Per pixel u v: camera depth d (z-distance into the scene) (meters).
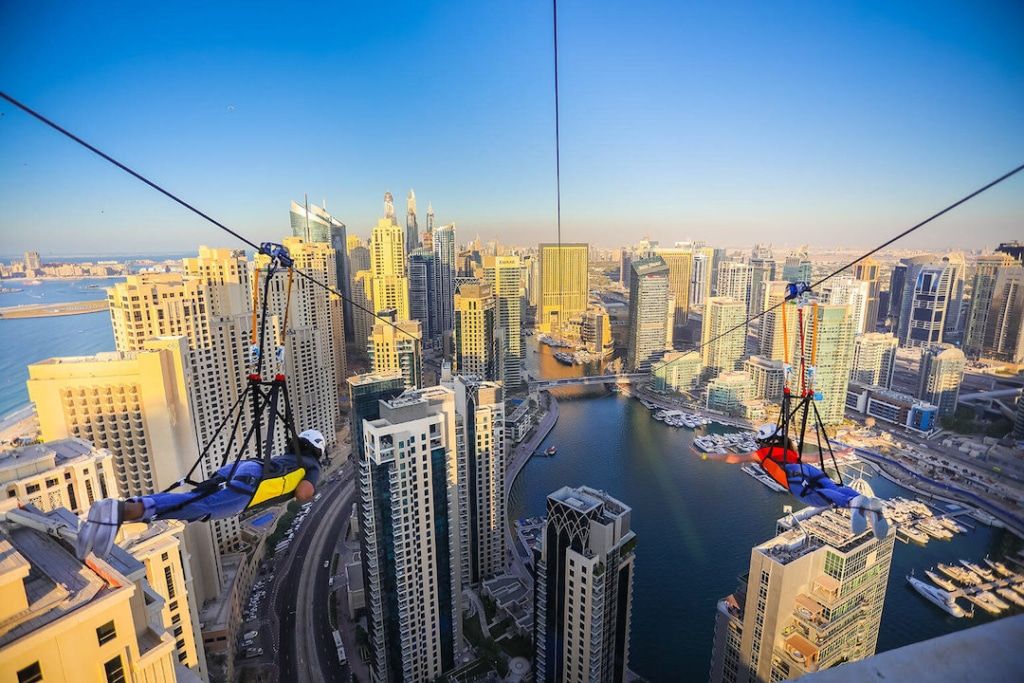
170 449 94.00
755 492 168.00
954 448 189.75
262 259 159.88
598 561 71.50
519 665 95.38
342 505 150.25
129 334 114.69
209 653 93.88
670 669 98.00
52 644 18.48
